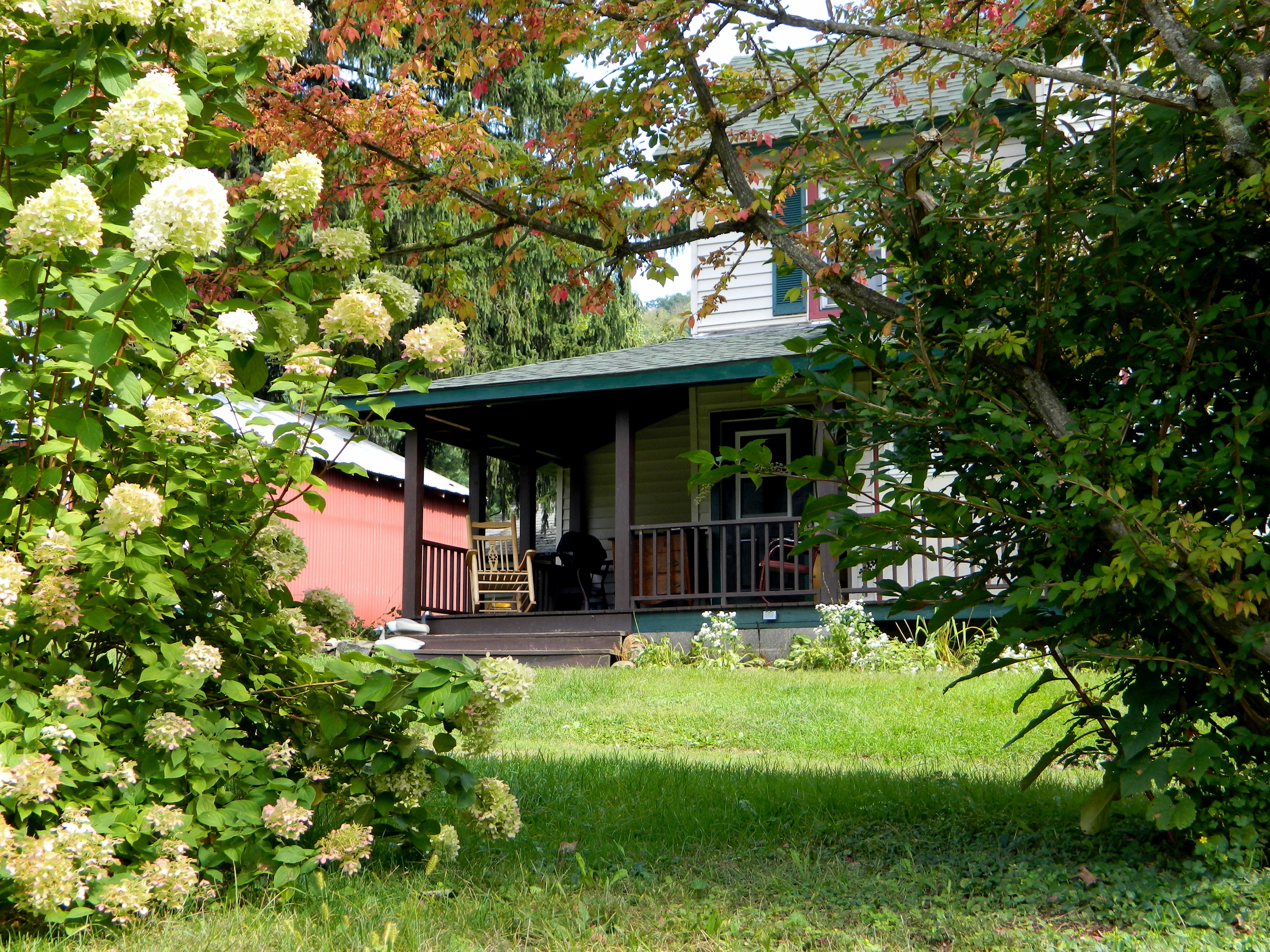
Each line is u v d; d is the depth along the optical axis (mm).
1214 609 3506
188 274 3502
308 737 3957
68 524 3227
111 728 3338
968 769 6355
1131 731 3678
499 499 28969
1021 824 4379
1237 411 3527
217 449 3742
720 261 5512
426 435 14336
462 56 5242
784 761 6797
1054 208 4016
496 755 6625
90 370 3160
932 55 5105
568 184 5266
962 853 4117
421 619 13047
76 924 3100
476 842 4387
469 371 25188
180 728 3365
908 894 3641
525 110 22766
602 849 4234
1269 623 3393
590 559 13406
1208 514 3893
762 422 13852
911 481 4402
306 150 5137
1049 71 3793
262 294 3816
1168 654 3816
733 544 13875
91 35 3156
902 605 4211
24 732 3029
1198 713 3762
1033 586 3629
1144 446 3988
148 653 3432
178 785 3455
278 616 4105
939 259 4207
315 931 3129
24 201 3338
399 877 3828
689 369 11688
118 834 3170
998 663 4094
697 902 3588
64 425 3125
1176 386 3701
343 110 5066
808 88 4801
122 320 3047
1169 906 3326
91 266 3146
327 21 20562
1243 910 3145
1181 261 3768
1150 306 3992
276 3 3625
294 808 3510
